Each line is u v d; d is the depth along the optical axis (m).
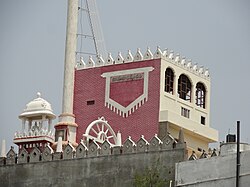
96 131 111.81
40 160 101.62
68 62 115.44
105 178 97.25
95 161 98.31
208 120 116.88
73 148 100.38
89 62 115.75
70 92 114.62
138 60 112.50
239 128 85.00
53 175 100.44
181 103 113.00
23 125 111.06
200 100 117.31
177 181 89.50
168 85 112.12
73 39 116.06
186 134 112.44
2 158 103.94
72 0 116.69
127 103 111.88
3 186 103.00
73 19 116.38
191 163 89.00
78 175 98.94
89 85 114.94
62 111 114.00
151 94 110.62
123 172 96.31
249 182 84.75
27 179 101.88
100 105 113.62
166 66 111.69
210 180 87.44
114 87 113.25
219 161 87.25
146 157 95.44
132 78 112.31
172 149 94.25
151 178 94.38
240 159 85.62
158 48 111.62
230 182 86.12
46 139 108.44
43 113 110.25
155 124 109.56
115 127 111.94
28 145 109.31
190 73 115.31
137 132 110.50
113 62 114.19
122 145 99.19
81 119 114.06
